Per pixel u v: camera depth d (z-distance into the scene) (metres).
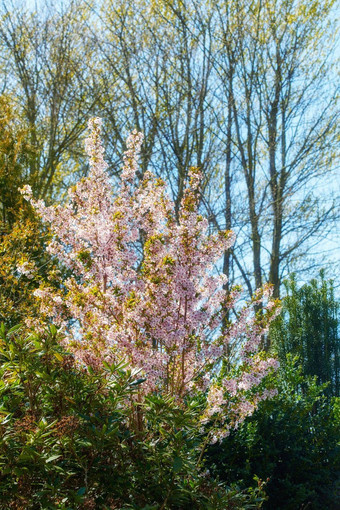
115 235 4.89
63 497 3.16
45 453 3.16
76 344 4.48
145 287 4.90
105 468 3.39
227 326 5.22
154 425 3.66
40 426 3.15
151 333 4.71
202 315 4.93
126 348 4.56
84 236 4.97
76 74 14.67
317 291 10.88
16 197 11.02
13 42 14.75
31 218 10.31
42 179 13.76
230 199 14.99
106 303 4.74
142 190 5.45
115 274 5.29
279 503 6.21
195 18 14.20
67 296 4.96
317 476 6.47
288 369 7.70
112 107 14.59
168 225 5.15
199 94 13.80
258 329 5.21
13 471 3.11
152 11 14.37
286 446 6.56
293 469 6.52
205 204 14.00
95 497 3.47
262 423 6.50
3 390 3.33
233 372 6.01
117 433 3.42
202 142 13.84
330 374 10.18
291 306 10.67
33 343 3.65
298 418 6.98
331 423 7.14
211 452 6.11
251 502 4.49
